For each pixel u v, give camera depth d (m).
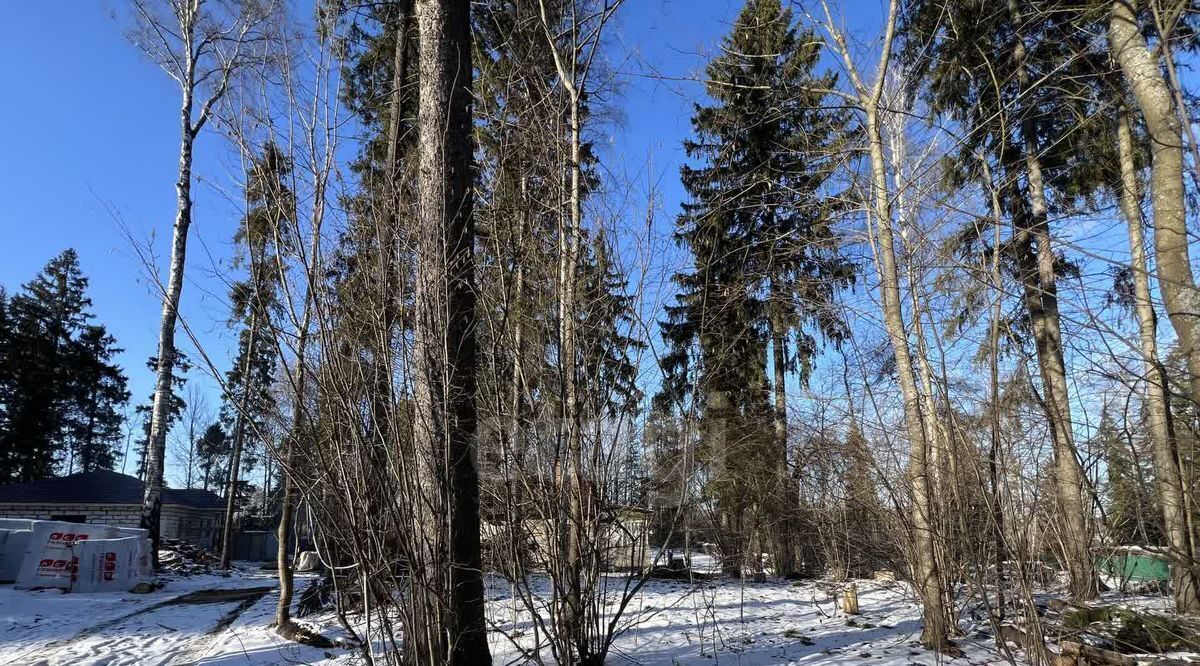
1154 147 4.93
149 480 17.64
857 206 7.65
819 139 10.91
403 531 4.77
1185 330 4.38
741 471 13.44
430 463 4.97
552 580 5.51
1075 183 10.77
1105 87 7.68
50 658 8.09
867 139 8.41
